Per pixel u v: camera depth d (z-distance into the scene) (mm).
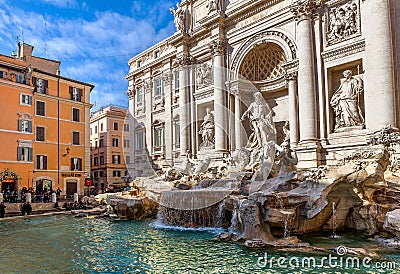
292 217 13922
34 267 10758
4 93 38219
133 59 38031
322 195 14555
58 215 26609
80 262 11258
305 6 23531
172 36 33781
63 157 44094
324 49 23188
